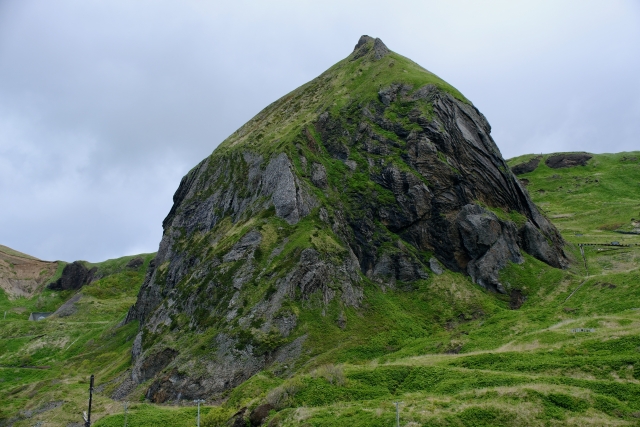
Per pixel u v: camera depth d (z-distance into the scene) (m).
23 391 95.38
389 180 100.81
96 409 73.94
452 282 87.69
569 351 52.59
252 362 71.62
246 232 93.62
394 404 46.50
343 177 104.12
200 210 125.12
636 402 40.72
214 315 82.12
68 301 186.62
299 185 97.62
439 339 71.50
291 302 78.00
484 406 42.78
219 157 136.50
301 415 48.03
